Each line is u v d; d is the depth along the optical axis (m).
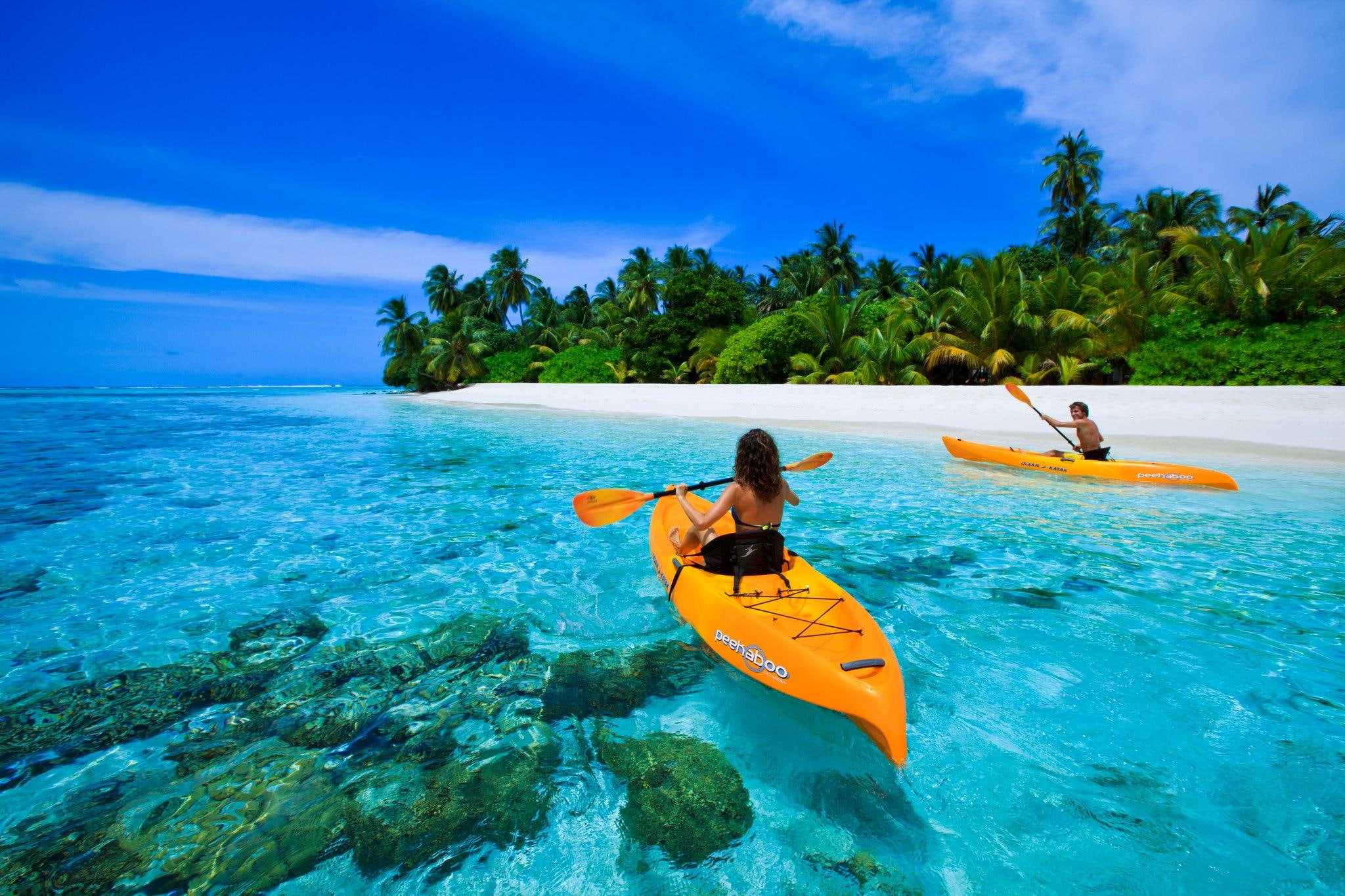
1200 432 12.56
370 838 2.25
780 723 2.96
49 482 9.22
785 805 2.41
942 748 2.75
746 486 3.62
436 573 5.17
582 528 6.64
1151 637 3.86
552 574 5.12
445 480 9.37
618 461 11.04
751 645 3.19
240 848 2.20
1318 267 19.14
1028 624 4.07
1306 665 3.48
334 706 3.16
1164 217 34.59
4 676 3.46
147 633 4.02
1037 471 9.53
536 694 3.25
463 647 3.80
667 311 36.59
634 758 2.71
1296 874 2.04
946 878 2.04
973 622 4.12
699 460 11.09
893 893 1.98
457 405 30.84
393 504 7.77
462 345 48.50
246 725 2.99
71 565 5.38
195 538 6.25
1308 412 13.10
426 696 3.25
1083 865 2.09
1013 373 23.86
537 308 57.00
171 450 13.01
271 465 10.87
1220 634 3.89
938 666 3.51
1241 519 6.68
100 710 3.12
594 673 3.46
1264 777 2.55
